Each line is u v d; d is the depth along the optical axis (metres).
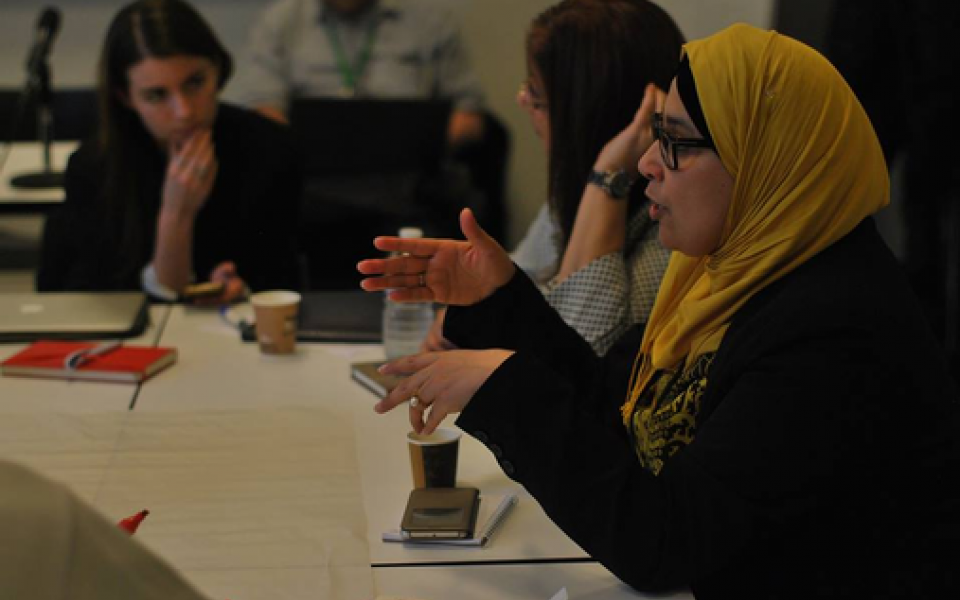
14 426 2.15
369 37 5.86
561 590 1.57
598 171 2.44
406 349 2.56
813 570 1.57
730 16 5.33
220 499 1.87
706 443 1.57
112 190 3.44
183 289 3.29
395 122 4.95
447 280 2.09
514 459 1.62
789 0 5.04
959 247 4.05
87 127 5.33
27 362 2.45
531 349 2.13
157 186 3.51
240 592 1.59
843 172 1.62
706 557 1.53
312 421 2.20
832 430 1.51
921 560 1.55
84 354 2.46
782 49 1.64
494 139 5.88
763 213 1.65
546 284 2.85
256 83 5.84
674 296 1.95
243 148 3.53
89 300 2.89
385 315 2.59
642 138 2.39
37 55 4.56
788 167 1.63
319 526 1.78
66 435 2.11
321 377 2.49
